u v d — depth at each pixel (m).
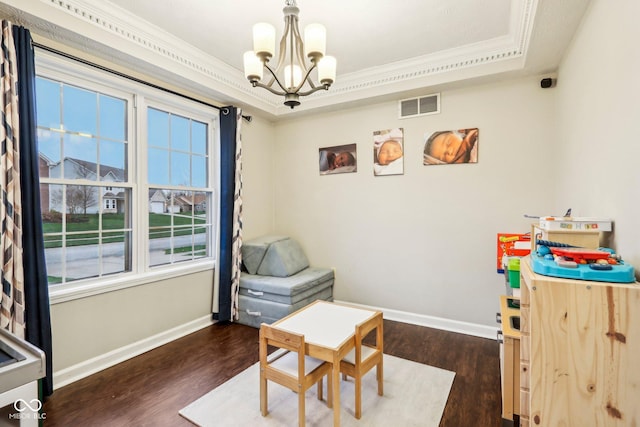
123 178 2.69
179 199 3.18
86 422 1.81
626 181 1.28
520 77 2.83
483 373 2.35
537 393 1.00
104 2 2.13
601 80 1.58
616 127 1.39
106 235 2.58
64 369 2.23
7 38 1.83
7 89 1.83
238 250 3.44
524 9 2.06
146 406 1.96
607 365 0.94
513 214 2.90
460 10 2.24
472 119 3.04
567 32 2.07
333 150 3.81
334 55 2.91
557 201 2.64
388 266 3.51
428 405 1.97
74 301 2.29
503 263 2.17
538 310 0.99
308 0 2.12
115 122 2.64
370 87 3.31
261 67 1.79
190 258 3.30
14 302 1.85
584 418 0.96
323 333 1.84
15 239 1.86
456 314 3.17
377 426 1.78
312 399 2.03
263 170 4.07
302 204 4.05
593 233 1.35
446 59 2.89
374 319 1.99
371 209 3.59
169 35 2.55
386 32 2.53
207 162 3.48
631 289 0.91
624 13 1.31
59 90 2.29
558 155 2.59
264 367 1.85
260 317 3.26
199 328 3.25
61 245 2.29
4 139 1.82
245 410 1.92
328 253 3.88
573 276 1.01
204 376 2.32
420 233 3.32
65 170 2.32
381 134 3.50
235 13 2.26
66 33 2.07
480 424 1.79
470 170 3.06
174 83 2.92
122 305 2.59
